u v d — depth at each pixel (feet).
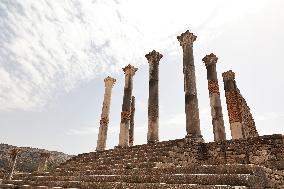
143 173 20.84
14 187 28.78
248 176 12.95
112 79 65.31
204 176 14.97
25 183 29.32
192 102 41.22
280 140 27.45
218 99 47.93
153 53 53.36
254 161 28.94
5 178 42.16
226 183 13.57
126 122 54.44
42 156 58.54
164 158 26.55
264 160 28.07
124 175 20.34
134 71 61.36
